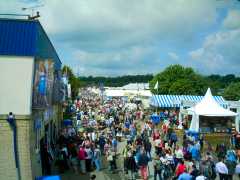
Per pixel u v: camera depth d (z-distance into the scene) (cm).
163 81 8169
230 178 1688
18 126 1459
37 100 1558
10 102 1463
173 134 2661
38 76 1559
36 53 1514
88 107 6141
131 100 7812
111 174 2028
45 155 1883
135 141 2455
